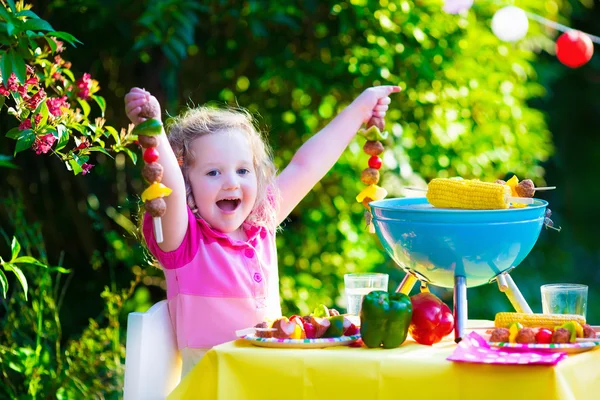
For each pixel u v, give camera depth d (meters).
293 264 4.74
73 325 4.92
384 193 2.64
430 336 2.20
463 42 4.91
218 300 2.41
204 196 2.45
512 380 1.94
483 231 2.13
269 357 2.06
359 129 2.79
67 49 4.66
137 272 4.65
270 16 4.48
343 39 4.67
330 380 2.03
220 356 2.07
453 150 4.98
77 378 3.72
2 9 2.50
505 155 5.11
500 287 2.29
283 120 4.71
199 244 2.43
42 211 5.16
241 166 2.48
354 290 2.55
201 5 4.50
